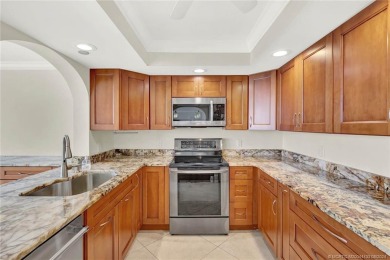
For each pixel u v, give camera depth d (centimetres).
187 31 207
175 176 252
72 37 162
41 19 135
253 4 116
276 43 177
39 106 292
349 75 135
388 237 84
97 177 210
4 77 291
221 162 263
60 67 216
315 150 227
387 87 108
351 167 174
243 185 256
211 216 252
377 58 114
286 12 132
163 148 314
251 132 313
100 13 129
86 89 240
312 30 153
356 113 129
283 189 177
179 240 241
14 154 292
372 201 125
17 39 151
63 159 182
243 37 223
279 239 186
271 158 295
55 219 100
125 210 198
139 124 268
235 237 246
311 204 133
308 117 186
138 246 228
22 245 79
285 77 234
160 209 259
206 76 279
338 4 120
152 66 240
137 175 239
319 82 168
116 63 228
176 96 279
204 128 312
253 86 275
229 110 280
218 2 158
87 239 126
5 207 114
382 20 111
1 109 292
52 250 97
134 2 156
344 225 100
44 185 158
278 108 254
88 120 244
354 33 131
